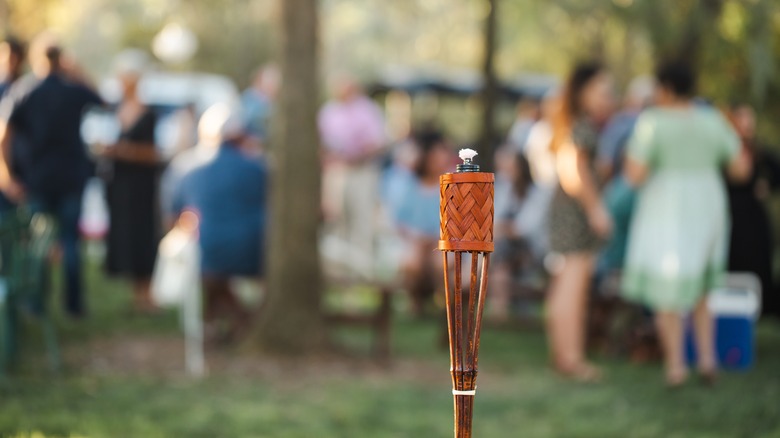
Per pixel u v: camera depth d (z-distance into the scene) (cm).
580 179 866
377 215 1464
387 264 1460
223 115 959
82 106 991
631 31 1213
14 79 1002
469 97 1920
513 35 1552
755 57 1110
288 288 898
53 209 990
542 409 729
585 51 1508
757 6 1116
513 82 1922
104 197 1102
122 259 1085
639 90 1033
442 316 1005
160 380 775
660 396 774
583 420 691
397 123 1941
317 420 667
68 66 1023
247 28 2931
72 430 604
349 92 1388
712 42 1148
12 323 771
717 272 808
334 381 809
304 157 905
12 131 962
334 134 1380
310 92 912
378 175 1495
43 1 1866
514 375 871
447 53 2967
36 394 699
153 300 1089
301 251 901
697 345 819
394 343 1015
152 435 602
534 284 1199
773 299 950
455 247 302
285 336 892
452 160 1275
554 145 888
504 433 651
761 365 926
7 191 956
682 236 794
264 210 958
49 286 791
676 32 1153
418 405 730
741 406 734
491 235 303
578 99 877
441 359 938
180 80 2152
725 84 1184
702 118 809
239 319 948
